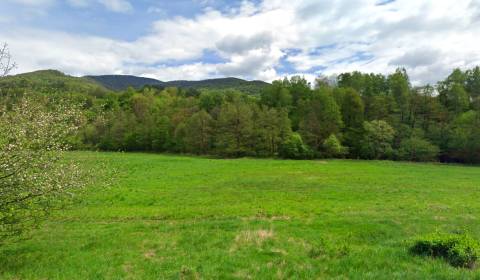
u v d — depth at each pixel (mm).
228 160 70188
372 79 116688
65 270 11523
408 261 11773
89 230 17438
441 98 99938
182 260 12438
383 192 31312
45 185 11250
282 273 11109
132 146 112125
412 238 14703
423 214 21562
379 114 96562
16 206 11172
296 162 67250
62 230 17484
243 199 27219
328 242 14242
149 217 20891
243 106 97188
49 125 11922
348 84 119312
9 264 12219
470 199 28359
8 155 10422
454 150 83250
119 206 24125
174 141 106250
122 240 15320
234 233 16266
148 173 43719
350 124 96062
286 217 21000
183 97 148750
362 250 13203
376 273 10602
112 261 12477
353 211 22703
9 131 10883
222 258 12562
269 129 92812
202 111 101750
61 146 12758
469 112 86250
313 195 29250
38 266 11945
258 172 47375
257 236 15695
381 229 17219
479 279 9812
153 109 126625
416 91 96500
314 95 102625
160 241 15109
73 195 12188
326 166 58312
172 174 43094
